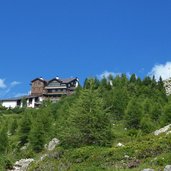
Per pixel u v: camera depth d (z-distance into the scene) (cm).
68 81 18550
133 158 3678
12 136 9900
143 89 12544
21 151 7256
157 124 8325
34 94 18875
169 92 14900
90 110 5628
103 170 3284
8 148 7438
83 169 3369
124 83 13900
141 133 7175
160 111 9069
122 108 9625
